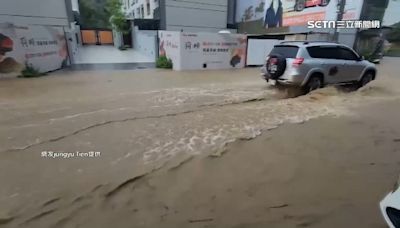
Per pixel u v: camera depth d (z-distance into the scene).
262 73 9.45
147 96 8.43
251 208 3.01
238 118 6.14
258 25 30.55
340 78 9.08
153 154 4.23
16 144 4.56
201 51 16.86
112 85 10.52
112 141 4.73
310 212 2.94
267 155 4.28
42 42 14.34
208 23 32.06
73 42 22.61
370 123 5.81
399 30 28.67
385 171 3.81
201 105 7.32
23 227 2.65
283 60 8.35
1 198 3.08
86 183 3.40
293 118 6.16
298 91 8.88
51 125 5.55
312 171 3.80
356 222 2.78
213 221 2.79
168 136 4.99
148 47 24.61
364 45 23.00
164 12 29.28
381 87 9.84
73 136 4.95
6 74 12.12
